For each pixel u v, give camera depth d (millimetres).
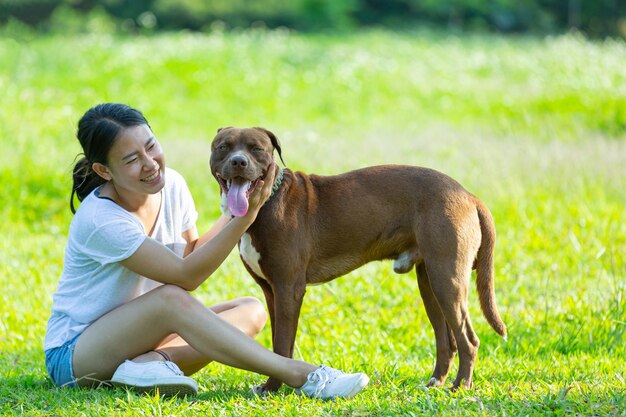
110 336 5754
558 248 10250
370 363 6832
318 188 6281
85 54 26391
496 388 5824
